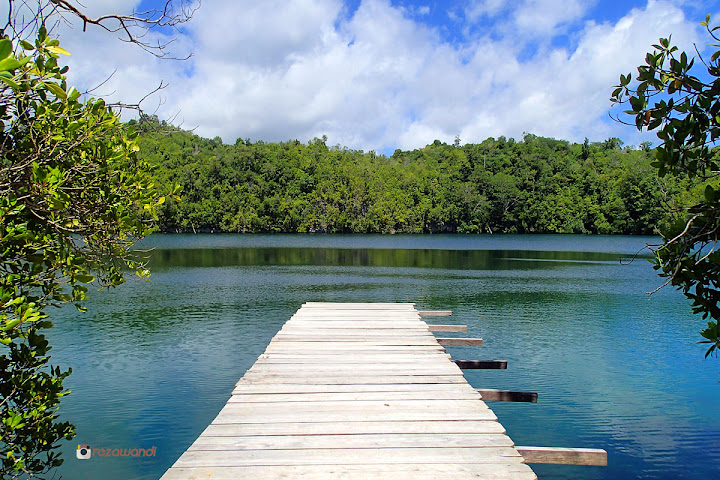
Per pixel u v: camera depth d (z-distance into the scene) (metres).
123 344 9.05
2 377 2.43
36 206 2.23
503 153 82.94
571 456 3.16
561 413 6.17
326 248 38.53
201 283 17.39
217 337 9.62
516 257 29.39
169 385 6.88
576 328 10.69
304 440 2.98
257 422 3.22
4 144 2.20
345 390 3.83
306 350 5.02
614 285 17.17
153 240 49.69
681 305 13.38
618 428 5.75
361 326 6.16
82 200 2.46
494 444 2.94
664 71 2.30
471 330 10.50
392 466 2.68
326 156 88.25
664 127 2.26
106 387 6.80
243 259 27.84
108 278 2.67
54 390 2.55
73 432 2.70
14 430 2.39
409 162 94.19
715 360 8.32
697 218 2.29
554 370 7.82
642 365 8.05
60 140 2.29
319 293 15.26
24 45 2.15
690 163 2.27
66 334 9.84
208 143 90.94
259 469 2.63
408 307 7.66
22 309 2.12
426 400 3.63
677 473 4.80
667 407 6.34
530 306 13.24
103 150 2.50
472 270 22.06
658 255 2.38
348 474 2.59
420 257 29.50
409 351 4.99
